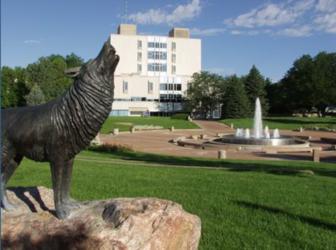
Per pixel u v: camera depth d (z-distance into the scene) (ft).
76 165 56.90
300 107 325.01
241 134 148.05
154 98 365.40
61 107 16.22
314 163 74.18
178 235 15.15
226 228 25.75
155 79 364.99
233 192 36.73
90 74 15.89
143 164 64.69
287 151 104.99
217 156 88.84
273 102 339.16
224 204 31.89
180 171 52.80
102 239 14.42
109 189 37.22
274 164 70.13
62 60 309.63
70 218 15.96
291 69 319.88
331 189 39.93
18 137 16.71
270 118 269.64
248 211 29.86
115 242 14.25
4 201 17.52
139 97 363.15
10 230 16.01
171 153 98.12
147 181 42.32
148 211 15.17
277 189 38.93
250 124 223.92
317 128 195.62
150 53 372.38
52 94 278.05
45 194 19.63
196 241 16.14
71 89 16.25
